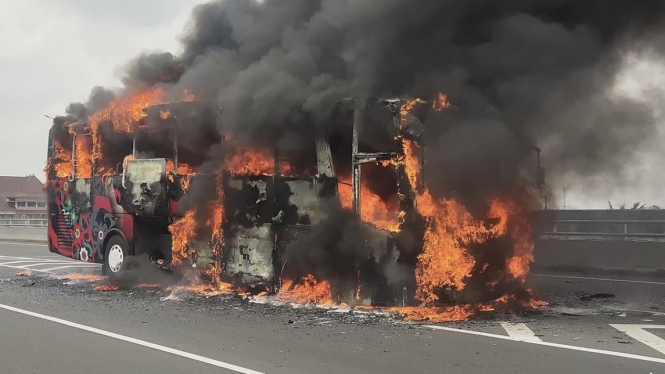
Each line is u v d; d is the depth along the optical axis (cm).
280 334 680
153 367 546
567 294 984
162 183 1041
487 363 554
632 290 1036
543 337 659
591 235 1410
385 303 819
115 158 1181
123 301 919
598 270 1313
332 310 819
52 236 1295
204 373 526
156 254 1097
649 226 1373
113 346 626
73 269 1377
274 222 899
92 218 1191
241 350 607
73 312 825
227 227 955
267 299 901
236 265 941
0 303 904
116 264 1136
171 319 771
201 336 672
